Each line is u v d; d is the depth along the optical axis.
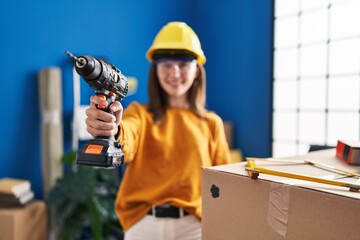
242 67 2.80
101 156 0.62
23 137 2.38
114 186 2.25
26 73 2.36
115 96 0.69
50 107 2.30
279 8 2.54
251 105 2.74
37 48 2.38
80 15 2.54
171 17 3.03
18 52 2.32
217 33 3.02
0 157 2.29
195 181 1.05
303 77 2.43
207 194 0.62
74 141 2.47
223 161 1.19
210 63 3.11
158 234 1.01
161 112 1.11
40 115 2.40
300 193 0.48
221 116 3.03
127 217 1.06
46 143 2.30
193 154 1.07
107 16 2.66
